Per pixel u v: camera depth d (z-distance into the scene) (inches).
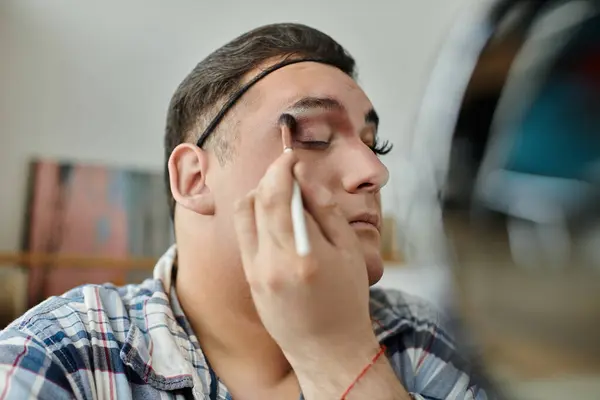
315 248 18.2
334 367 19.7
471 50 7.4
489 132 6.9
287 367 28.6
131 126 76.2
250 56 30.2
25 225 68.6
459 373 29.7
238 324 28.0
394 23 83.7
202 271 28.4
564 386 5.6
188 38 79.7
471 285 6.5
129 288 31.2
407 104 81.0
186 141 31.4
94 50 76.6
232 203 27.7
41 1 75.7
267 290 18.5
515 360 6.0
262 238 18.7
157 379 24.6
